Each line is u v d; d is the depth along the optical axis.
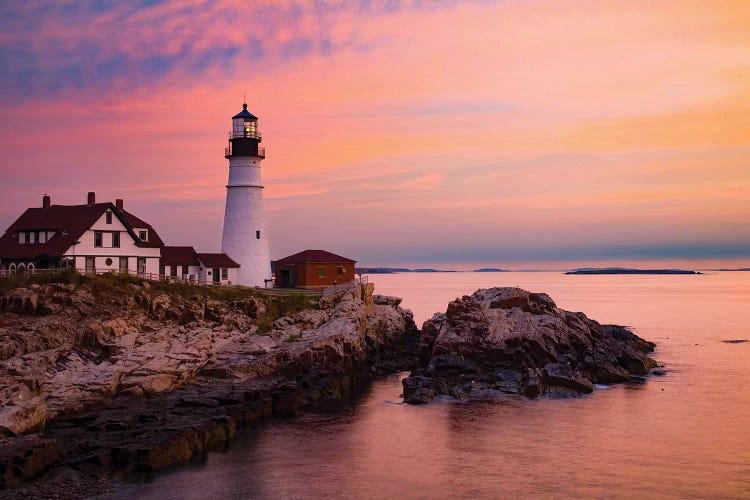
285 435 48.53
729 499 38.00
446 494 38.50
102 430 44.31
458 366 64.06
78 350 56.62
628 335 86.38
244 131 97.00
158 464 40.59
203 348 60.72
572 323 73.25
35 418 44.38
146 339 60.19
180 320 66.12
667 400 58.84
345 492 38.66
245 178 97.00
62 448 40.81
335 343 65.50
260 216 97.88
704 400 58.88
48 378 51.03
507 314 71.25
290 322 70.38
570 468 42.44
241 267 96.31
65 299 61.78
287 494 38.25
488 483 40.06
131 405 51.03
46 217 82.31
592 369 66.44
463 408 56.19
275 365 60.50
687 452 45.34
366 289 83.94
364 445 46.66
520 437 48.50
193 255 94.31
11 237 82.44
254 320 70.25
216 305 69.56
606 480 40.53
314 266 95.44
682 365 75.69
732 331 113.25
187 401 51.06
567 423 51.88
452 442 47.34
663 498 38.09
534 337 65.56
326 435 48.62
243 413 50.16
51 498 36.06
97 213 79.50
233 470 41.50
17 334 55.53
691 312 161.12
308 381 59.66
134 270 82.19
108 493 37.28
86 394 50.16
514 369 64.44
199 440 44.31
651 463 43.31
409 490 39.06
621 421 52.31
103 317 61.38
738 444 46.91
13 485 37.16
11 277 65.50
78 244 77.38
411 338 86.88
